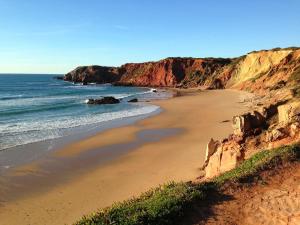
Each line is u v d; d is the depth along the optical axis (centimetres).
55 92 10494
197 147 2900
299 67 7262
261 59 9844
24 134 3678
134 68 16625
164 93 10012
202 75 13638
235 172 1388
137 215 986
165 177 2175
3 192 2045
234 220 979
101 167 2502
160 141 3281
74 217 1675
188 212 1027
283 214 995
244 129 1902
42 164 2600
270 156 1416
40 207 1822
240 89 9362
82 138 3491
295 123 1730
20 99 7962
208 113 4978
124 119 4734
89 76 16650
